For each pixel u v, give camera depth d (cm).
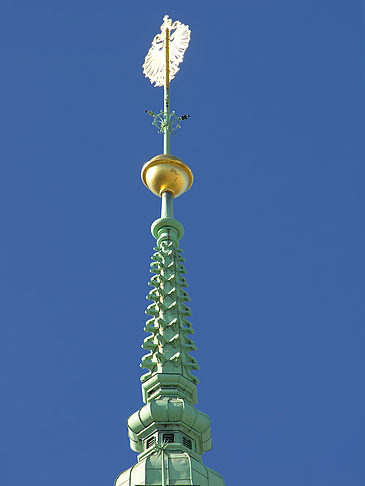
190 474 6700
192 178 8925
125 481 6725
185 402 7331
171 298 8069
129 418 7312
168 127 9525
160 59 10081
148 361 7656
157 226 8675
